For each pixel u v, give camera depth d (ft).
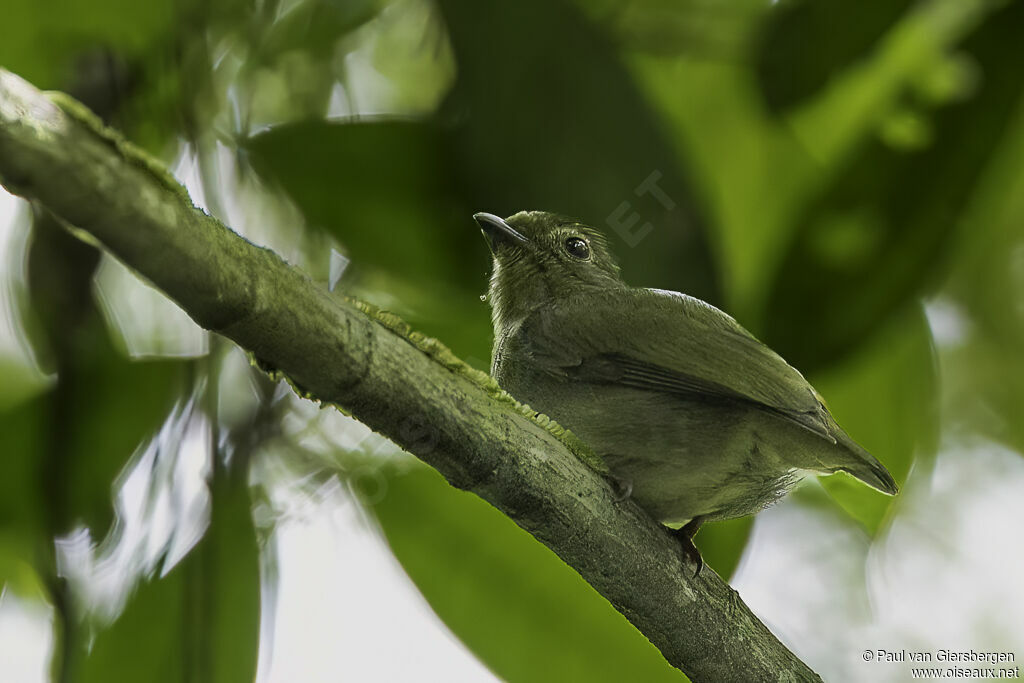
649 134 30.89
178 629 29.01
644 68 35.88
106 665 28.78
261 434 31.78
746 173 36.94
